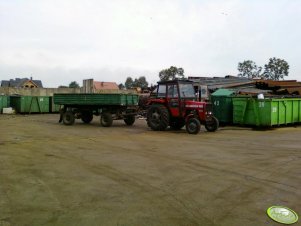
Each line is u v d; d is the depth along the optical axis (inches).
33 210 209.0
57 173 301.7
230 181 275.9
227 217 199.3
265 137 555.8
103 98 727.7
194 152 409.1
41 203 221.8
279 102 703.7
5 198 231.5
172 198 233.0
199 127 591.2
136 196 237.1
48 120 914.7
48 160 358.9
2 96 1206.3
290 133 617.6
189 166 331.0
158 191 248.8
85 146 454.0
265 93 1064.8
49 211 207.5
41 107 1213.7
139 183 270.1
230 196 237.5
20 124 787.4
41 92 1486.2
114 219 195.5
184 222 191.6
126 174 298.8
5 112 1189.7
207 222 191.8
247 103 714.8
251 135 582.9
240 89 1149.7
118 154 394.9
